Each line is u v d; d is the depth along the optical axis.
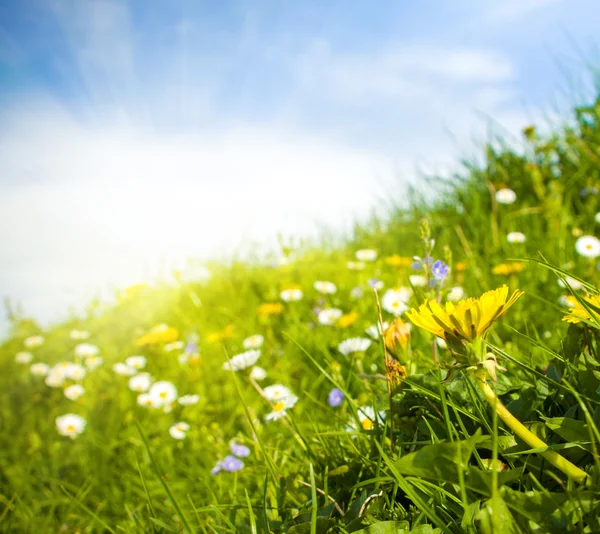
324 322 3.00
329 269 4.92
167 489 0.93
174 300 5.25
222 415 2.63
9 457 3.09
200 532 1.34
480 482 0.79
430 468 0.80
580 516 0.74
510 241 3.29
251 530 1.06
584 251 2.55
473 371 0.83
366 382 1.58
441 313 0.82
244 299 4.62
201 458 2.26
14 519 2.36
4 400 4.05
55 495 2.50
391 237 5.08
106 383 3.89
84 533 2.10
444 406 0.96
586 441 0.86
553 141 4.36
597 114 4.09
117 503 2.21
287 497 1.25
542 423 0.90
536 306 2.45
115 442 2.73
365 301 3.36
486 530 0.75
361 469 1.21
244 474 1.69
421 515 0.90
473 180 4.72
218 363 3.34
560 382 1.09
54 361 4.93
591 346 1.11
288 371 2.78
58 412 3.60
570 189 3.92
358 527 0.96
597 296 1.01
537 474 0.92
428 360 1.49
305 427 1.80
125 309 5.44
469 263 3.02
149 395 3.06
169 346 3.85
